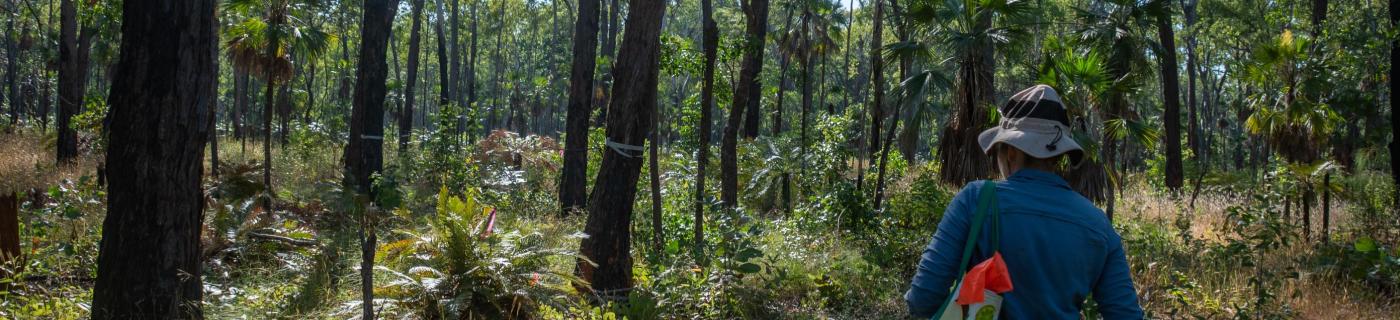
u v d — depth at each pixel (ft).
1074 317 7.22
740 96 40.70
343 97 144.87
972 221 7.34
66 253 24.41
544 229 33.60
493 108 160.66
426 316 18.84
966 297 6.90
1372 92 67.56
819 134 55.36
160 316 16.62
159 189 16.47
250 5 47.55
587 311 20.26
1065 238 7.18
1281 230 27.99
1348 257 27.14
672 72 40.60
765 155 52.08
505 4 184.03
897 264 29.43
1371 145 65.16
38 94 150.61
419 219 25.35
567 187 45.21
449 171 47.96
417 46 98.12
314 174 59.47
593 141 51.37
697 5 169.48
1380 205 37.81
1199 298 23.71
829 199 35.88
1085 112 32.63
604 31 113.09
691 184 39.83
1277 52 41.37
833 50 80.38
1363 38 54.90
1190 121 116.88
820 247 32.12
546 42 206.69
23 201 34.04
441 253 19.53
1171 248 31.83
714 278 22.45
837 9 77.46
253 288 23.44
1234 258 27.81
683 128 58.65
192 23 16.42
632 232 30.09
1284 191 32.35
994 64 36.63
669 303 21.56
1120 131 34.86
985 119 33.19
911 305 7.48
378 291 18.98
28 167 55.72
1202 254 30.50
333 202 18.13
